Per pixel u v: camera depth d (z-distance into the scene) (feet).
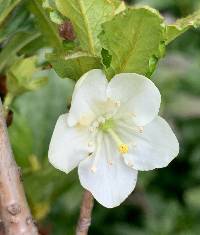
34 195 0.50
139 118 0.37
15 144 0.51
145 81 0.35
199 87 0.89
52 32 0.40
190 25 0.36
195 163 0.90
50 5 0.37
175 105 0.85
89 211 0.36
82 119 0.36
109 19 0.35
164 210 0.87
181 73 0.87
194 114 0.85
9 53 0.42
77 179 0.51
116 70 0.35
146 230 0.85
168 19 0.90
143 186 0.85
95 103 0.36
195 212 0.86
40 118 0.58
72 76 0.36
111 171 0.38
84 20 0.35
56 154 0.35
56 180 0.50
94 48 0.36
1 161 0.34
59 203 0.75
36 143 0.57
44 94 0.59
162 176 0.90
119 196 0.37
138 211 0.87
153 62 0.35
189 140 0.90
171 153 0.37
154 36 0.34
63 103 0.59
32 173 0.50
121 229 0.86
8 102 0.42
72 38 0.37
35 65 0.42
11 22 0.42
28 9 0.40
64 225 0.78
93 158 0.37
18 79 0.42
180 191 0.90
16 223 0.34
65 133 0.36
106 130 0.38
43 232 0.52
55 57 0.34
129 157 0.37
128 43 0.34
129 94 0.36
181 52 0.93
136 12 0.33
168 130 0.37
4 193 0.34
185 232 0.85
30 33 0.42
